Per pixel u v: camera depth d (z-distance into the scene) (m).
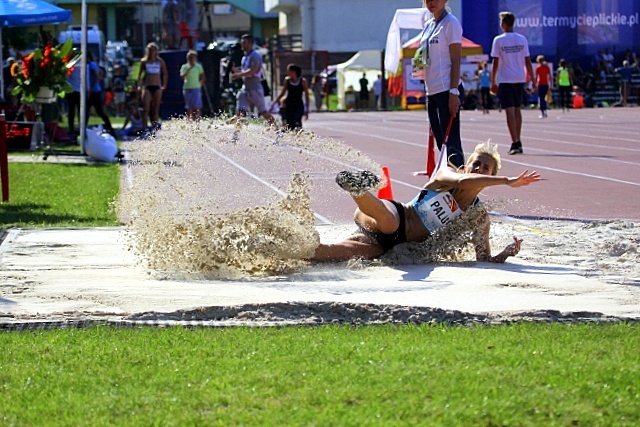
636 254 21.14
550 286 17.36
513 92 47.72
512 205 30.02
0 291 17.09
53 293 16.91
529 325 14.06
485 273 18.81
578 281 17.86
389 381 11.09
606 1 120.19
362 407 10.24
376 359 12.05
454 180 19.98
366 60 135.00
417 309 15.02
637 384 11.00
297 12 167.25
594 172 39.38
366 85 131.25
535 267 19.61
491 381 11.05
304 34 149.50
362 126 81.81
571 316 14.70
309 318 14.89
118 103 107.81
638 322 14.34
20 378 11.62
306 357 12.24
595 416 10.00
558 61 120.19
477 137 62.34
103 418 10.12
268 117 59.62
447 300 16.09
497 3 120.00
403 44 112.44
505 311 15.04
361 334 13.58
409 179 38.56
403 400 10.41
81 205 31.41
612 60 119.56
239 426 9.78
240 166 34.91
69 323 14.45
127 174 41.31
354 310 15.14
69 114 64.50
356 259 19.78
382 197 24.72
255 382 11.21
